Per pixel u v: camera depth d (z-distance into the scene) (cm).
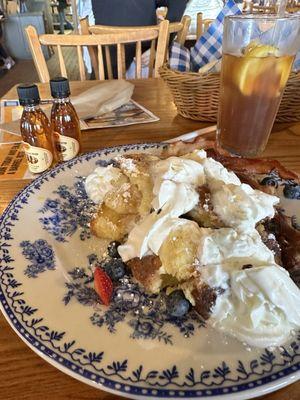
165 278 20
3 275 20
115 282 21
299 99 39
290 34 32
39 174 33
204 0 107
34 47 58
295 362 16
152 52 62
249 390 15
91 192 28
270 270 18
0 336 18
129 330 18
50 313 18
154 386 15
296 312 17
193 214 22
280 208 27
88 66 101
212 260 19
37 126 32
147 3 79
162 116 44
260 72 30
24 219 26
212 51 43
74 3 145
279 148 37
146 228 21
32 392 16
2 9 202
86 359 16
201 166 24
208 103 40
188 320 18
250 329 17
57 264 22
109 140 39
